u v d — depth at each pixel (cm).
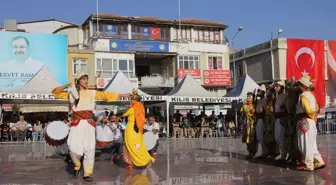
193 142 1911
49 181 695
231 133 2595
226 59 4331
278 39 4062
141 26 4150
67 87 697
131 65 3894
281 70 4041
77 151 679
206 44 4250
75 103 691
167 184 648
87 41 4075
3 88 3369
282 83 888
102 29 3991
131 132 833
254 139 996
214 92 4291
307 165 760
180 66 4134
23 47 3456
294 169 794
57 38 3572
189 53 4178
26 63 3453
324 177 690
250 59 4531
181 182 666
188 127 2547
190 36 4356
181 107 3556
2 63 3384
